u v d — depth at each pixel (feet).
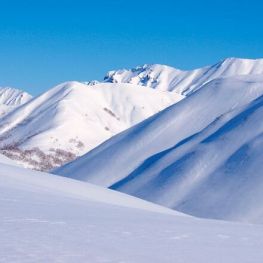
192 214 245.86
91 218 67.92
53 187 121.08
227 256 48.67
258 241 61.52
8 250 41.98
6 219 59.00
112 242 50.37
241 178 271.49
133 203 131.95
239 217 225.97
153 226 65.82
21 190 97.96
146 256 44.86
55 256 41.06
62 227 56.65
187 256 46.80
